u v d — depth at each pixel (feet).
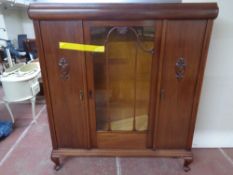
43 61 3.62
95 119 4.19
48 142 5.68
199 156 5.12
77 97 3.94
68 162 4.91
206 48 3.45
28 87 6.40
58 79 3.78
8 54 9.43
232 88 4.82
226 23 4.24
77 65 3.67
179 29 3.35
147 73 3.87
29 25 17.42
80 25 3.34
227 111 5.07
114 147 4.46
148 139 4.35
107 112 4.25
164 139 4.32
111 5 3.19
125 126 4.38
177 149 4.42
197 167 4.76
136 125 4.37
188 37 3.40
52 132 4.28
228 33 4.33
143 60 3.76
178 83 3.77
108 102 4.17
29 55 11.38
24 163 4.89
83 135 4.31
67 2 3.29
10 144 5.61
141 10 3.18
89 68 3.70
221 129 5.29
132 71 3.90
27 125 6.58
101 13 3.19
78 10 3.18
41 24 3.35
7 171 4.65
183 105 3.97
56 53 3.57
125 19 3.27
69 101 3.98
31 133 6.13
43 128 6.39
